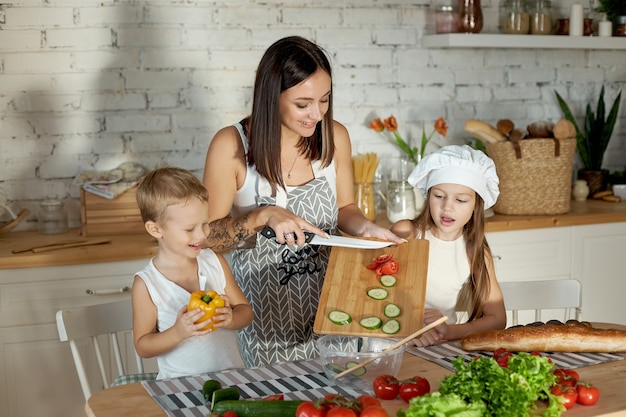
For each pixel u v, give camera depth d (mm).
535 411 1459
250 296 2188
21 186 3301
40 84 3270
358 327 1791
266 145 2066
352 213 2275
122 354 2973
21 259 2828
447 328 2074
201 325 1771
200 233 1926
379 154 3748
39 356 2898
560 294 2408
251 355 2227
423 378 1555
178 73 3416
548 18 3750
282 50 1994
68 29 3268
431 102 3812
